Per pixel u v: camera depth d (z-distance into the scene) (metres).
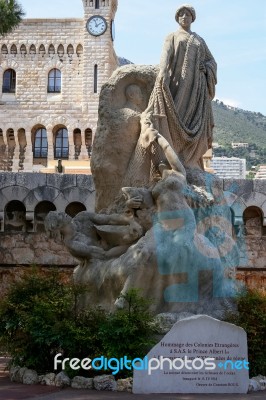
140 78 11.70
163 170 10.65
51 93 64.56
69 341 8.66
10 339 9.41
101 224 10.78
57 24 64.88
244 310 9.41
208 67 11.66
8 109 64.56
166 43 11.58
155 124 11.08
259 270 17.73
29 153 64.19
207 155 29.69
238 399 7.55
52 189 17.75
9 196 17.84
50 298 9.32
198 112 11.40
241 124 185.00
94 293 10.09
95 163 11.55
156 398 7.50
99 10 63.59
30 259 17.78
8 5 20.97
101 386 8.14
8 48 65.19
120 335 8.45
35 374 8.77
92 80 63.31
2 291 17.66
